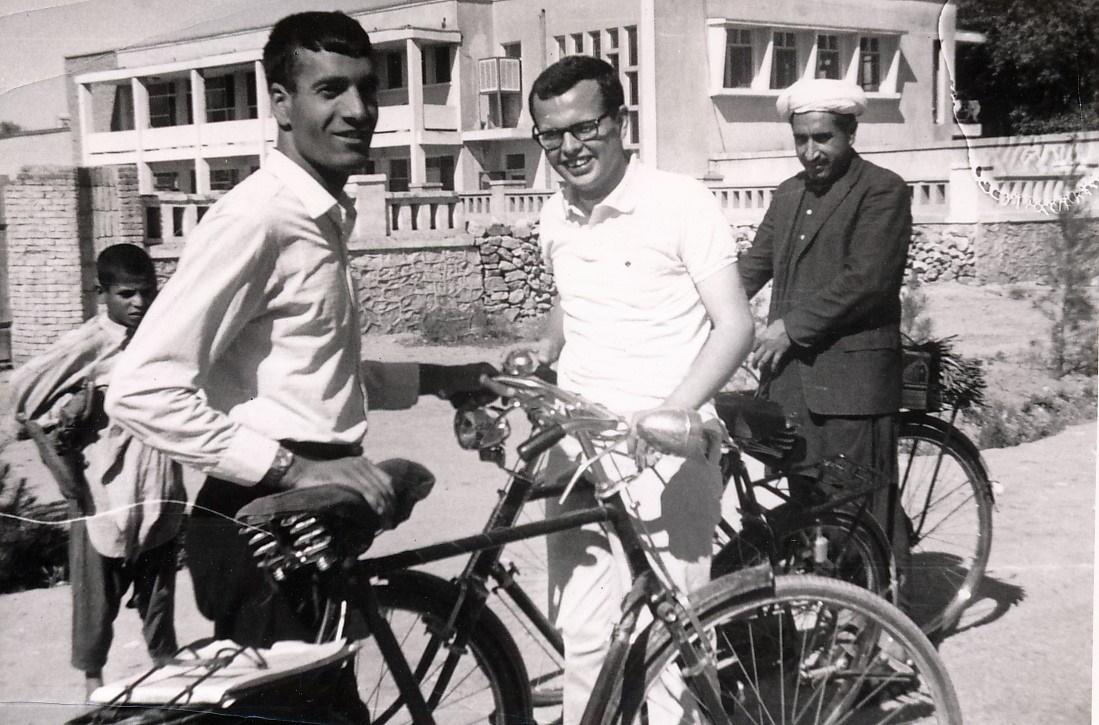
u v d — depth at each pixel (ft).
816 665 7.10
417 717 5.87
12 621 8.59
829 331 7.74
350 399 5.73
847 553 7.81
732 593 6.06
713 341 6.15
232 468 5.25
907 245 7.69
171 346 5.08
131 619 8.41
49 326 9.25
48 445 7.18
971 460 8.84
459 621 6.11
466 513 8.57
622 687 6.06
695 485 6.61
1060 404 10.37
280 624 5.90
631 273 6.46
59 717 7.23
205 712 5.84
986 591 8.61
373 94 5.56
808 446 7.94
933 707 7.08
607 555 6.61
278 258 5.32
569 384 6.79
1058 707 7.17
